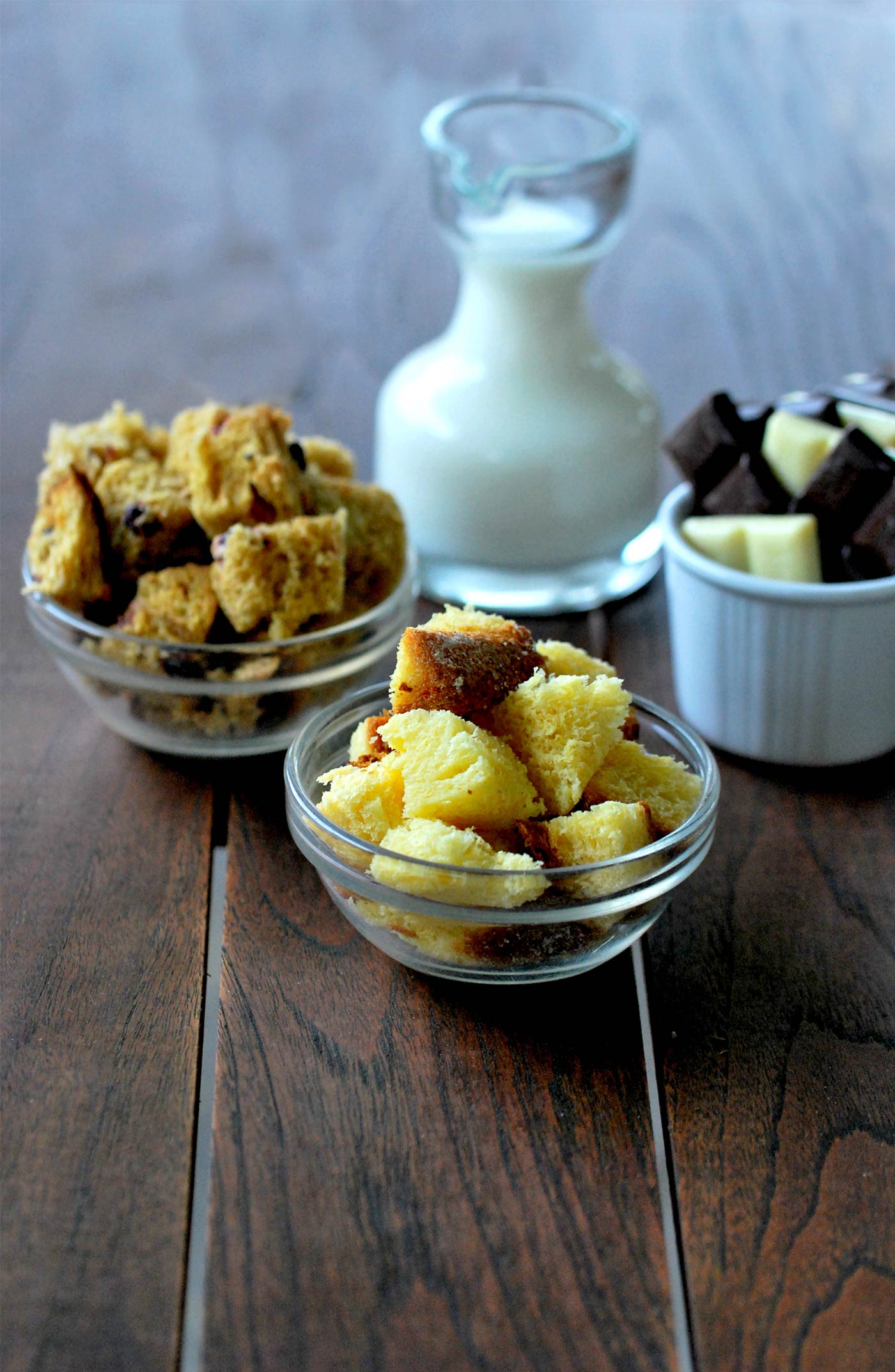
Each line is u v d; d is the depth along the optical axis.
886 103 1.16
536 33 1.28
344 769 0.65
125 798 0.71
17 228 1.05
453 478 0.78
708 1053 0.64
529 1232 0.61
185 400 0.89
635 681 0.75
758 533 0.70
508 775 0.64
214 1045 0.65
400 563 0.73
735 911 0.67
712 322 0.96
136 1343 0.59
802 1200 0.61
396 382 0.80
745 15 1.32
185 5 1.37
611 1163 0.62
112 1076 0.63
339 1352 0.59
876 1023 0.65
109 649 0.69
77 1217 0.61
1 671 0.75
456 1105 0.63
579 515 0.78
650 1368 0.59
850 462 0.70
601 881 0.62
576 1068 0.64
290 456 0.72
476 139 0.79
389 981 0.65
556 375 0.78
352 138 1.14
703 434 0.72
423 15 1.34
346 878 0.63
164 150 1.14
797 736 0.71
